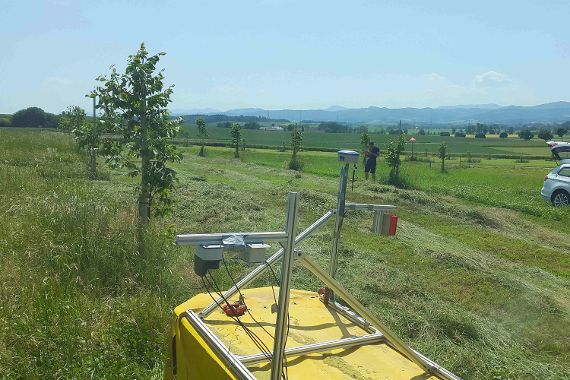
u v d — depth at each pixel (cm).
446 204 1667
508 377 543
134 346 520
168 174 814
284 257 243
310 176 2395
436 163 4041
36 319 529
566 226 1591
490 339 635
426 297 768
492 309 770
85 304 580
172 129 829
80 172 1611
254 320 335
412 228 1292
